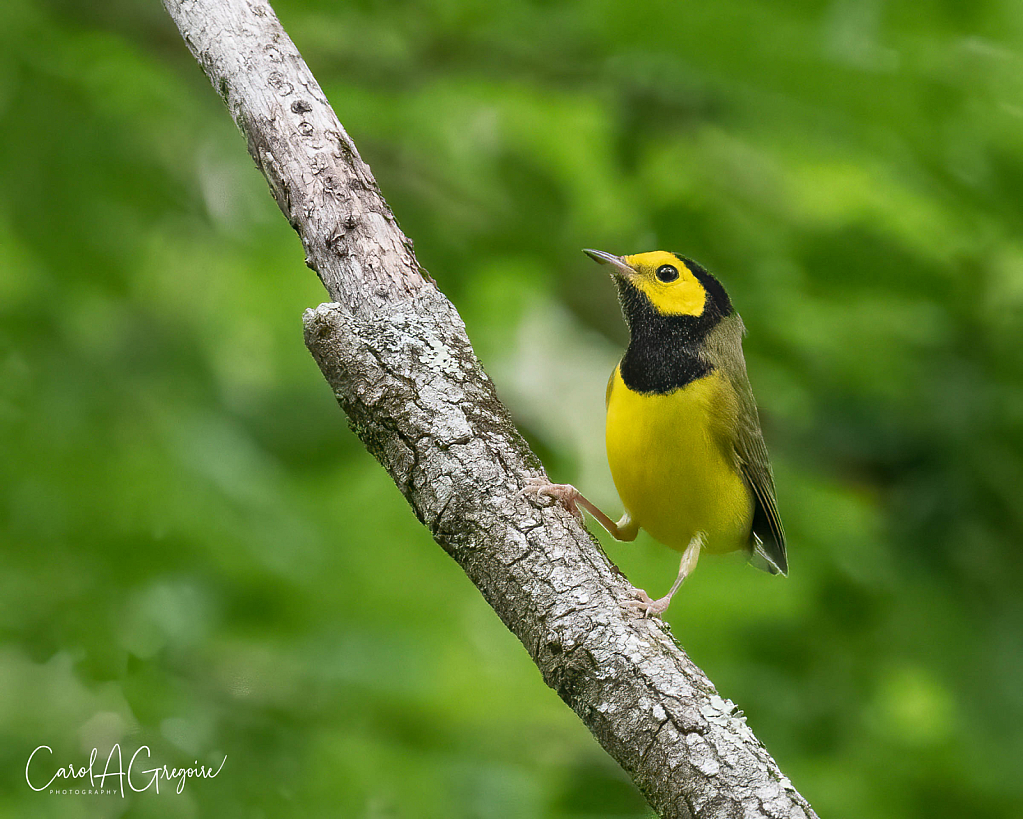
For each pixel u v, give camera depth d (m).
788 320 12.05
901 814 11.15
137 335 12.28
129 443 11.24
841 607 11.97
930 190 11.14
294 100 6.18
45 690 10.54
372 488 13.58
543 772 12.08
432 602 13.16
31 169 10.98
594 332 15.02
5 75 11.12
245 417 12.42
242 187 12.96
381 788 11.16
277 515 11.65
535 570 5.32
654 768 4.94
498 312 14.53
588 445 17.33
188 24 6.37
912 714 12.13
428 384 5.71
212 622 10.86
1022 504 11.42
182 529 10.80
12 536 10.48
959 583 11.52
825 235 11.88
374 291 5.96
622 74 11.52
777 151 11.66
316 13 11.53
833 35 10.05
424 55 11.94
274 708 11.31
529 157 12.86
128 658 10.15
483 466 5.52
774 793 4.79
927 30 10.39
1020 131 10.79
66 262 11.09
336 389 5.81
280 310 14.33
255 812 10.08
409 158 13.12
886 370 11.83
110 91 11.97
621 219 13.12
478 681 13.34
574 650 5.16
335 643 11.85
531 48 11.81
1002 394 11.37
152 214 11.42
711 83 10.63
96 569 10.55
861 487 12.24
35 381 11.13
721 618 12.64
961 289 11.70
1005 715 10.97
